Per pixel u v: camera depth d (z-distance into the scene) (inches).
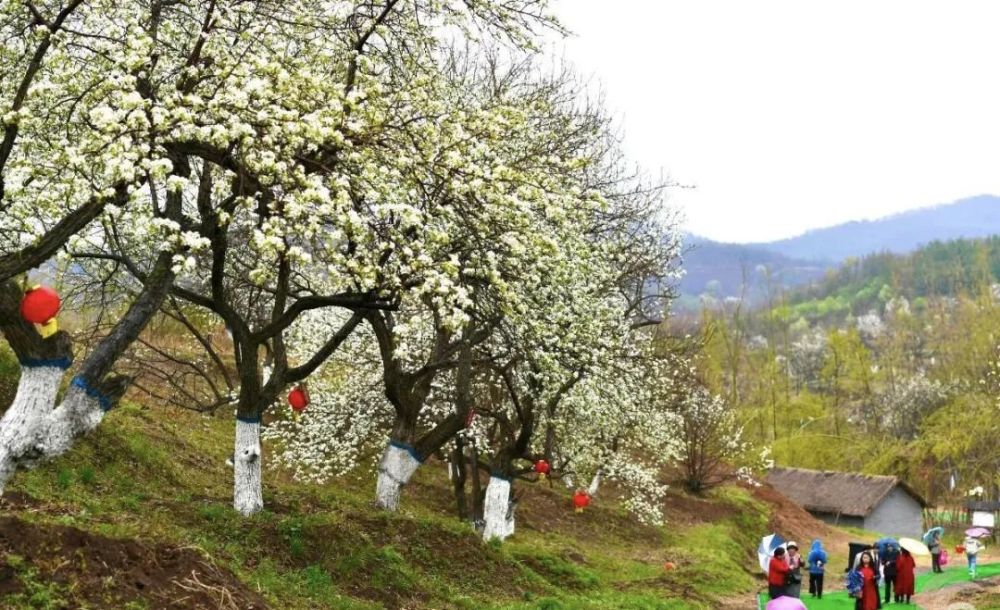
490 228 542.0
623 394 949.8
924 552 1058.7
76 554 363.6
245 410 620.1
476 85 859.4
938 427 2787.9
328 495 805.2
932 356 3725.4
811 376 4276.6
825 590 1236.5
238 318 601.6
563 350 765.3
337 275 480.4
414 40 588.7
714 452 2026.3
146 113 441.4
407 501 1149.1
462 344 758.5
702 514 1775.3
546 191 569.3
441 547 730.8
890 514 2593.5
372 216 503.2
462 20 565.0
